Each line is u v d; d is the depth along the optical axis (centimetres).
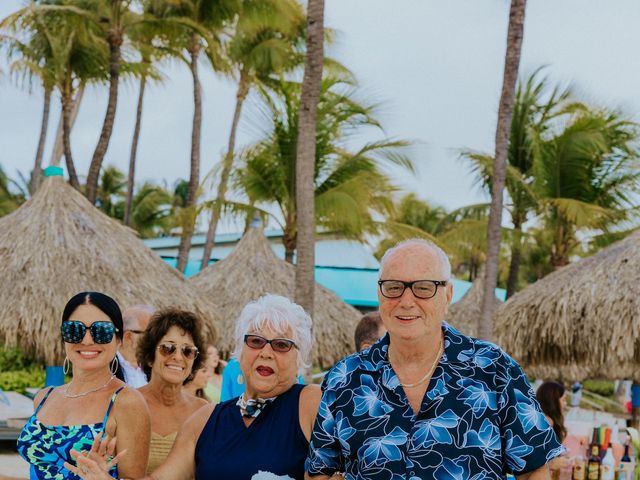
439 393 324
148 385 463
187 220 1991
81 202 1145
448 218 2325
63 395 376
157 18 2278
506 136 1382
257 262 1619
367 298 2270
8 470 962
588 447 793
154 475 363
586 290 1167
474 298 1988
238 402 373
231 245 3127
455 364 330
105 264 1074
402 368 335
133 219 4938
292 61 2561
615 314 1127
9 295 1004
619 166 2205
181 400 471
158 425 451
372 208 2017
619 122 2202
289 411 363
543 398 708
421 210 4412
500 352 334
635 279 1140
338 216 1875
